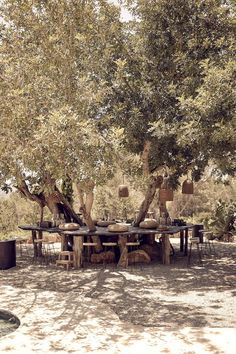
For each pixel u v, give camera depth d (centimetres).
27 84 809
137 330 605
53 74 967
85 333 589
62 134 698
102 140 742
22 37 977
